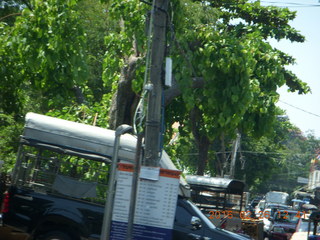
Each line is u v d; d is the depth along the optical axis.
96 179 15.98
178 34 19.53
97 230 15.49
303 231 29.22
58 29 20.59
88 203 15.76
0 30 22.14
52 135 16.25
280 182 132.75
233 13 34.06
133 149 15.98
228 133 23.78
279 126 77.25
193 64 21.52
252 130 24.53
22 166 16.16
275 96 23.94
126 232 11.59
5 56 21.58
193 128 28.69
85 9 32.00
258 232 29.77
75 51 20.95
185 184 17.08
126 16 20.86
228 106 21.00
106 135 16.19
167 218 11.51
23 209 15.70
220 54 20.98
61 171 16.11
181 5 19.33
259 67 25.03
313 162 163.50
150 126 14.26
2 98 23.33
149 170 11.57
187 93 20.75
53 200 15.73
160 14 14.77
